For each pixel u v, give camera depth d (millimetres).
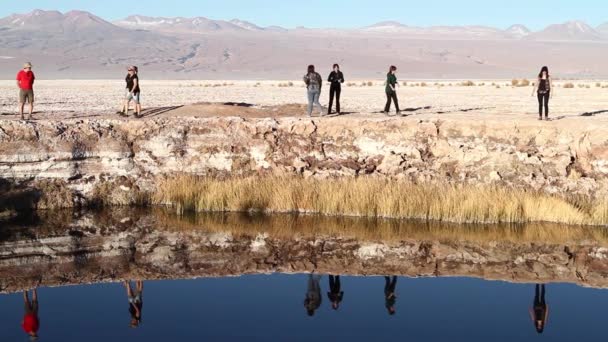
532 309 13875
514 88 76062
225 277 16359
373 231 20984
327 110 31609
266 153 25328
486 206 21781
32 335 12195
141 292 15094
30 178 23578
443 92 63781
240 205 23266
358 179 23703
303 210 23094
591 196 22828
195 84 93000
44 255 18406
